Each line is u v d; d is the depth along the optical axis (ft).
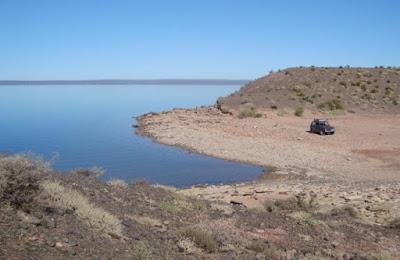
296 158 123.75
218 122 194.49
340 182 92.84
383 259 35.83
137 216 35.19
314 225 44.75
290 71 302.66
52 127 219.00
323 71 295.28
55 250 22.85
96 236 26.55
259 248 33.45
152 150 140.67
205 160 123.95
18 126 226.99
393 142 148.56
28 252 21.68
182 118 211.00
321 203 65.41
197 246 31.17
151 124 203.00
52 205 28.96
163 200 44.45
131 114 298.56
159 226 33.96
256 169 112.16
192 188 88.84
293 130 170.91
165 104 435.12
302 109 216.74
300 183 92.02
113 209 34.63
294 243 37.04
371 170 109.09
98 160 124.36
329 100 241.35
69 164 117.91
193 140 153.99
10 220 24.48
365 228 48.19
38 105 438.40
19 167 27.40
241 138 156.25
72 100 553.23
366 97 248.73
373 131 171.42
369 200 66.49
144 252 25.44
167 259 26.09
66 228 26.17
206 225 35.58
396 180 95.61
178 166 115.85
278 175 104.06
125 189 44.88
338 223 48.14
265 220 44.19
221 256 29.96
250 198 70.54
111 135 180.14
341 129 175.52
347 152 133.08
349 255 35.68
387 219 54.54
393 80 276.21
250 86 286.66
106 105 428.15
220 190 83.66
